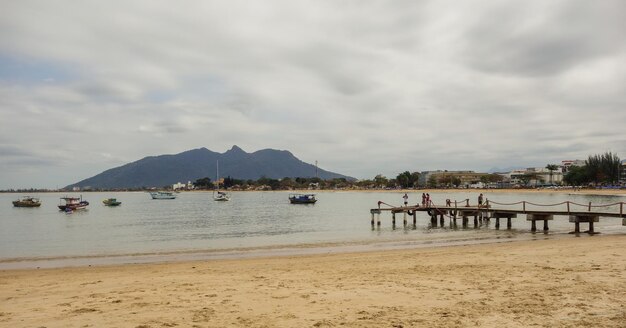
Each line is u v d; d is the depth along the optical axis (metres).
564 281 11.95
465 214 43.38
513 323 8.12
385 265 16.58
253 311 9.44
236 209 96.31
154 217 70.94
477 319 8.41
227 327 8.26
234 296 11.07
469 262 16.50
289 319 8.72
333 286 12.17
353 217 63.47
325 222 54.00
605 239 25.67
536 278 12.54
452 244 27.16
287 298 10.70
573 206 83.88
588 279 12.14
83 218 70.06
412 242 29.33
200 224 54.50
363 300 10.27
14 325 8.65
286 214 74.19
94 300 10.96
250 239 35.22
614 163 182.75
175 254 25.61
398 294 10.87
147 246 31.31
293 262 19.16
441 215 45.47
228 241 33.91
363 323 8.30
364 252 23.22
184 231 44.88
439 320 8.40
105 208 106.50
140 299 10.94
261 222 56.12
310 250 25.97
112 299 11.04
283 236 37.19
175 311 9.56
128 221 61.97
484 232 36.81
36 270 19.12
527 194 175.50
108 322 8.73
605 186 175.00
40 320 9.00
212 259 22.69
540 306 9.29
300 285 12.47
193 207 109.69
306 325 8.27
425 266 15.74
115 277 15.68
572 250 19.02
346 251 24.84
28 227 52.72
